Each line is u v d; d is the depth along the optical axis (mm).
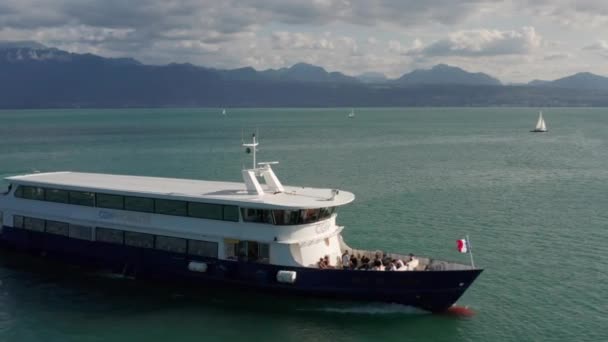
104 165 112750
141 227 43219
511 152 144875
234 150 146625
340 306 38688
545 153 142000
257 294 40250
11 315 38281
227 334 35469
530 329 35812
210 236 40656
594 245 53312
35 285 43812
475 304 39625
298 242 38500
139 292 42250
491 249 52125
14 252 50656
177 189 44094
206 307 39594
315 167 110750
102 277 45219
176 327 36438
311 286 38469
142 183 47219
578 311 38312
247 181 42344
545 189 84000
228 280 40344
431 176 97750
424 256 49844
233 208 39719
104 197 44656
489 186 86688
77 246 46281
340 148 157000
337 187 85688
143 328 36312
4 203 50062
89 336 35219
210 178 94500
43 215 47719
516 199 75500
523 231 58438
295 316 38031
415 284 37062
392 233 57344
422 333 35500
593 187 86000
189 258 41500
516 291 41844
